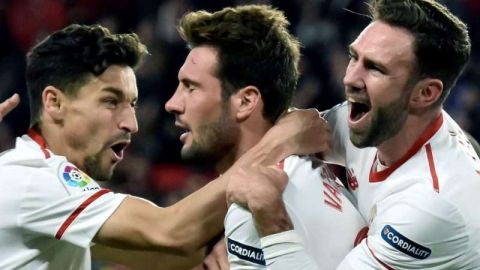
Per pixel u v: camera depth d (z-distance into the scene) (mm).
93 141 10102
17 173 9711
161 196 25281
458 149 9391
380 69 8922
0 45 31312
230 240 8953
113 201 9789
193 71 9438
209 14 9531
